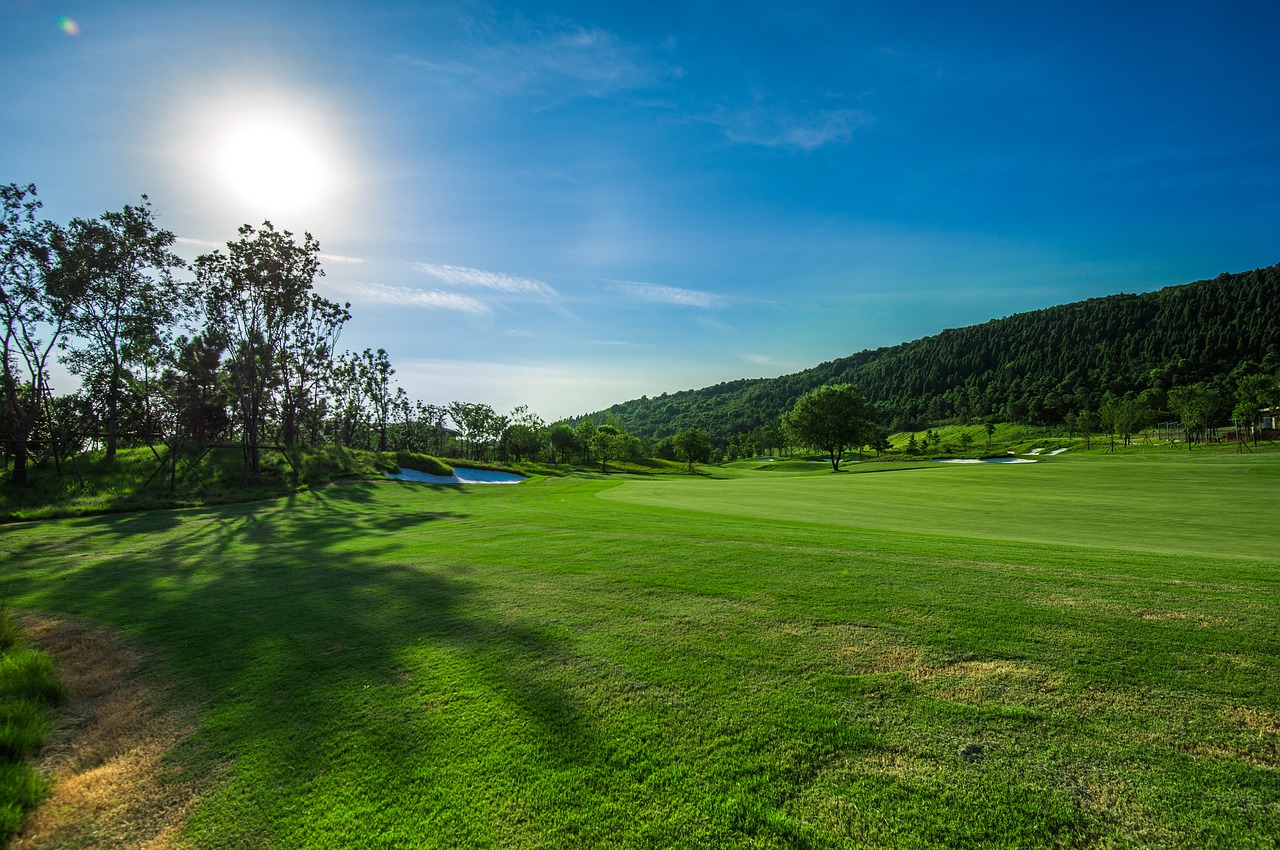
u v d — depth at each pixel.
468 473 49.62
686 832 3.30
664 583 7.90
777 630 5.99
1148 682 4.53
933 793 3.49
